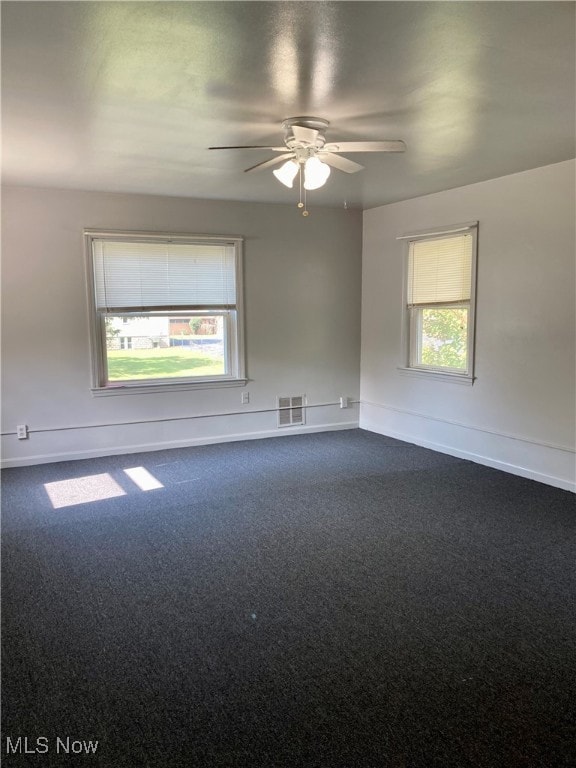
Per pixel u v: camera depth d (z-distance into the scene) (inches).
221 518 148.2
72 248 191.3
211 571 119.3
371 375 244.5
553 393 168.2
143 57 87.8
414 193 202.2
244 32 79.8
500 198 177.8
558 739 73.0
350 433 242.7
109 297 199.6
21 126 121.3
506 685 83.4
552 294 165.3
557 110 114.5
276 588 112.1
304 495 165.5
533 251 169.3
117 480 179.2
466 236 193.2
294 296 232.1
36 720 77.0
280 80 97.3
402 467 192.2
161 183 179.5
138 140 132.2
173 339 213.6
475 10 74.5
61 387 195.8
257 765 69.4
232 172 165.0
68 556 126.3
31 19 75.1
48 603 106.9
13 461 192.1
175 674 86.4
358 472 187.0
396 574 117.5
